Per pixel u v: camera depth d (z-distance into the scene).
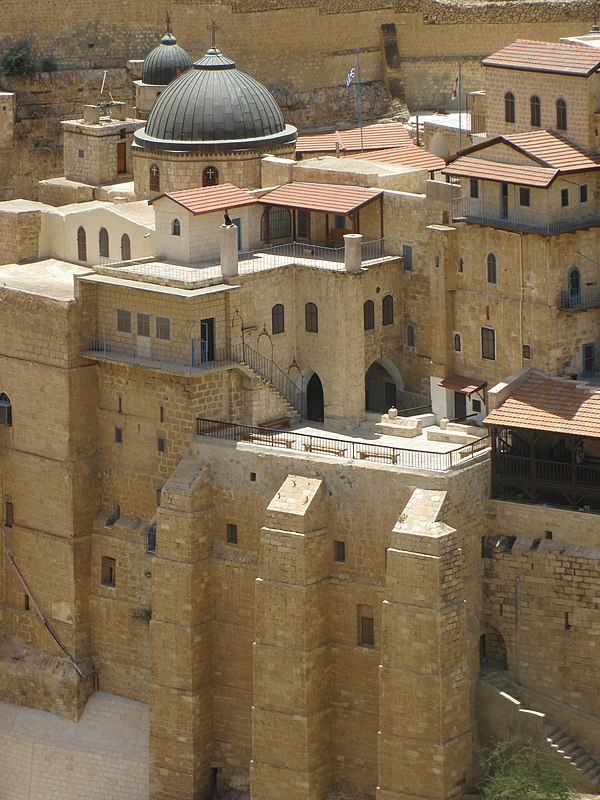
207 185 186.25
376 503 162.50
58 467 177.50
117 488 177.62
